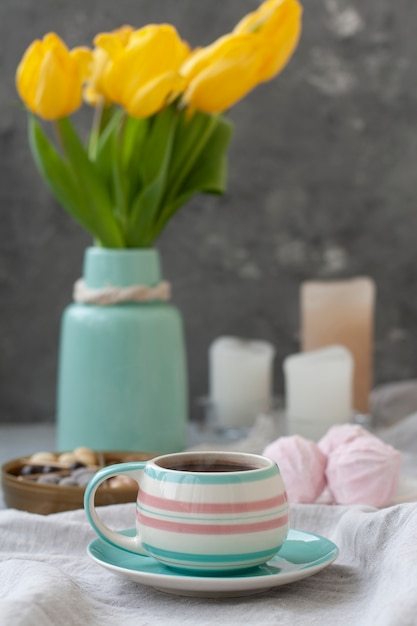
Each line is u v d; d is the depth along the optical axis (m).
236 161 2.38
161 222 1.83
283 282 2.40
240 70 1.70
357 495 1.42
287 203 2.39
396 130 2.39
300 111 2.38
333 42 2.38
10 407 2.39
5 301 2.38
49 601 1.11
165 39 1.66
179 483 1.17
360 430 1.48
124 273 1.78
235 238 2.39
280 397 2.26
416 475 1.66
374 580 1.20
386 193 2.40
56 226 2.36
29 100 1.74
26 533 1.32
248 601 1.16
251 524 1.16
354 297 2.04
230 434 2.00
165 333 1.77
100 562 1.17
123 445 1.75
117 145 1.75
